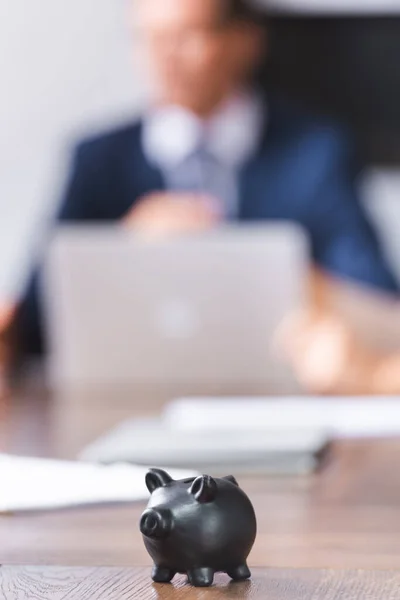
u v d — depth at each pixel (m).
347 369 1.99
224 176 3.26
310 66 3.52
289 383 2.00
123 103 3.78
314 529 0.83
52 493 0.94
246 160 3.27
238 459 1.11
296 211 3.20
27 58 3.79
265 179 3.24
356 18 3.50
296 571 0.67
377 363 2.01
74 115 3.79
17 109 3.81
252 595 0.61
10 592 0.63
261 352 1.98
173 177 3.29
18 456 1.19
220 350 1.98
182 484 0.65
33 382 2.14
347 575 0.66
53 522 0.86
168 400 1.79
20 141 3.82
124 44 3.75
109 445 1.19
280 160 3.26
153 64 3.25
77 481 0.98
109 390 1.95
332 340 2.00
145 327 1.97
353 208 3.16
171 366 1.99
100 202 3.30
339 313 2.97
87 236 1.95
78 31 3.77
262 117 3.33
